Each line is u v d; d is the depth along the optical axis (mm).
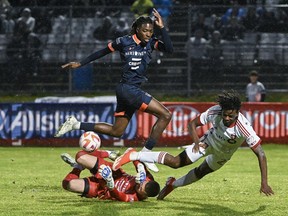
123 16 74812
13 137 64875
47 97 72375
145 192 30750
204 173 30984
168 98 73000
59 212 28547
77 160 30703
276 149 62656
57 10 74812
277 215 28438
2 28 74812
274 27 74125
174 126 63875
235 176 43125
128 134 63406
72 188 30875
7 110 64938
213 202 31656
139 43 33656
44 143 64750
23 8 74750
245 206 30641
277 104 64500
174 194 34156
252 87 68938
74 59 74312
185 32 74188
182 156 29766
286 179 41844
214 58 73688
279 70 74062
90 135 30875
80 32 74812
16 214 28125
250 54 73875
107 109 64000
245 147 65625
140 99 34000
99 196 31500
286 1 78125
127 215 27781
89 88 73562
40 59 74625
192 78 73688
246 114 64312
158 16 34094
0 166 48906
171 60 73875
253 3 78688
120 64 73875
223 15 74125
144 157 30297
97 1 79125
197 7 74000
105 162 31047
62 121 64438
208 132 30094
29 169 47000
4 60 74812
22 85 74875
